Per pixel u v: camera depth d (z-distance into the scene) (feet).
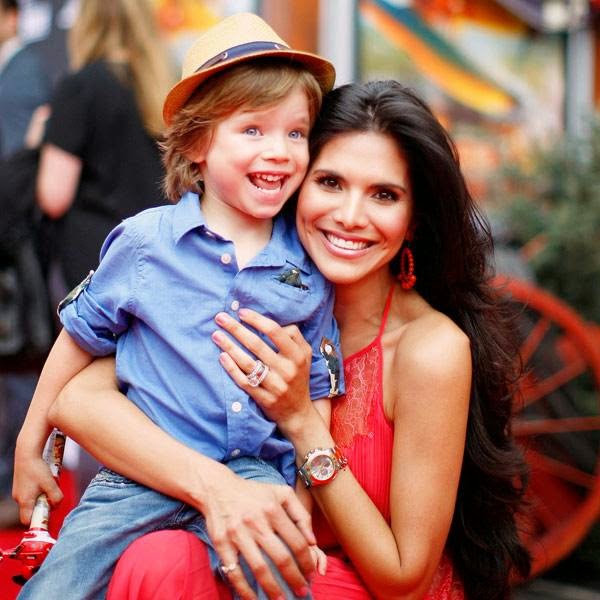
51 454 7.45
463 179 7.44
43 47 16.83
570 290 15.39
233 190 7.08
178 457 6.75
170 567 6.66
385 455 7.50
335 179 7.25
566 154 16.10
